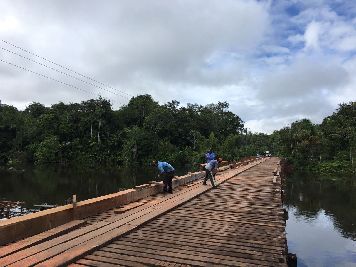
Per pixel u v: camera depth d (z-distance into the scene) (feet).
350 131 187.93
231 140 203.72
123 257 18.74
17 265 16.48
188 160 201.36
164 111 225.15
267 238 23.08
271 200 38.65
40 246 19.51
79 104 240.12
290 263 30.60
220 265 17.93
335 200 95.86
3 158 217.97
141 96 261.44
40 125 229.45
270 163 123.44
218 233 24.16
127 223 25.52
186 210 32.35
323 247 52.24
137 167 199.21
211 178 49.24
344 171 167.73
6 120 229.86
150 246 20.77
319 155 189.26
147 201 37.14
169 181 43.34
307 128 207.21
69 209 26.84
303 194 106.73
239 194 43.06
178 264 17.93
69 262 17.54
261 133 322.14
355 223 68.39
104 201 31.58
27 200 92.99
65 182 132.67
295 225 66.54
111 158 209.36
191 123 235.61
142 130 212.43
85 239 21.04
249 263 18.28
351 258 47.29
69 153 212.84
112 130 226.58
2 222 21.34
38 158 211.82
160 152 202.18
